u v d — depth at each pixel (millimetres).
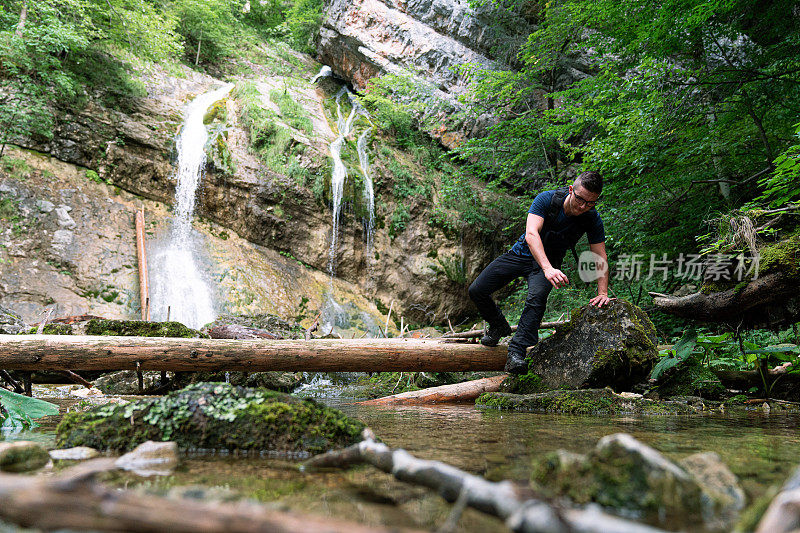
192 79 14141
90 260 9172
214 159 11391
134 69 12312
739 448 1752
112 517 574
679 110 6785
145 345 3602
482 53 14961
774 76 6094
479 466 1401
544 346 4332
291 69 17203
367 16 15539
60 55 10938
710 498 966
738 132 7262
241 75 15766
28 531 653
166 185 10938
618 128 7402
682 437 2068
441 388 4375
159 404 1762
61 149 10180
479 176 14008
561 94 10148
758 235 4242
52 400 3691
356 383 6031
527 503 720
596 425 2545
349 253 12219
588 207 3590
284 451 1617
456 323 12867
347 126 14742
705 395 4184
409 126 15117
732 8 6230
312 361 3996
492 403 3830
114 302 8891
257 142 12234
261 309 10141
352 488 1143
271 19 19531
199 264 10250
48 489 618
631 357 3961
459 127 14680
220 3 15594
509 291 13062
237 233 11461
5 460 1325
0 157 9375
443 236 12992
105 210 10023
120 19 11555
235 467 1385
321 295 11344
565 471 1029
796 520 665
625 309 4082
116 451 1625
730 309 4141
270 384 5230
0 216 8867
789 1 6344
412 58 15148
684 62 7215
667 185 8062
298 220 11828
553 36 11094
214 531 563
